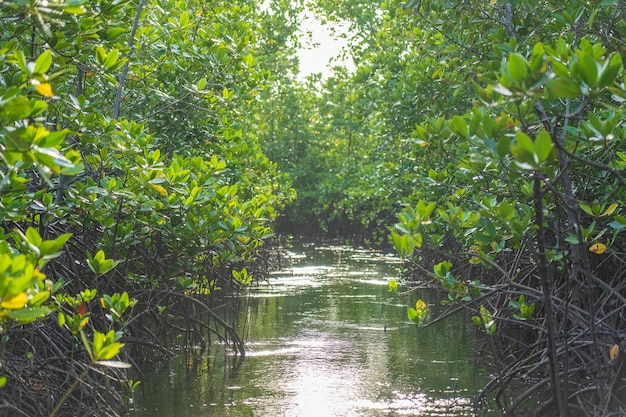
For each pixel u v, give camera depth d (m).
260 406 6.66
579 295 6.01
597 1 6.18
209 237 7.88
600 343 5.68
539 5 7.18
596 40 6.91
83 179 7.34
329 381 7.52
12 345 5.84
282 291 13.86
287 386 7.34
